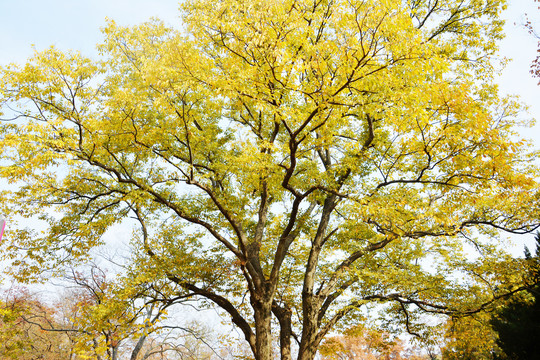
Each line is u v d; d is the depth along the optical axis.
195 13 9.08
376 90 7.91
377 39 6.95
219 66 9.84
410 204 9.30
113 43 12.52
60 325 21.58
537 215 10.47
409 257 13.65
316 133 12.49
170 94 9.07
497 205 10.97
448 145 8.22
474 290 12.28
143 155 11.08
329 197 13.04
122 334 10.71
